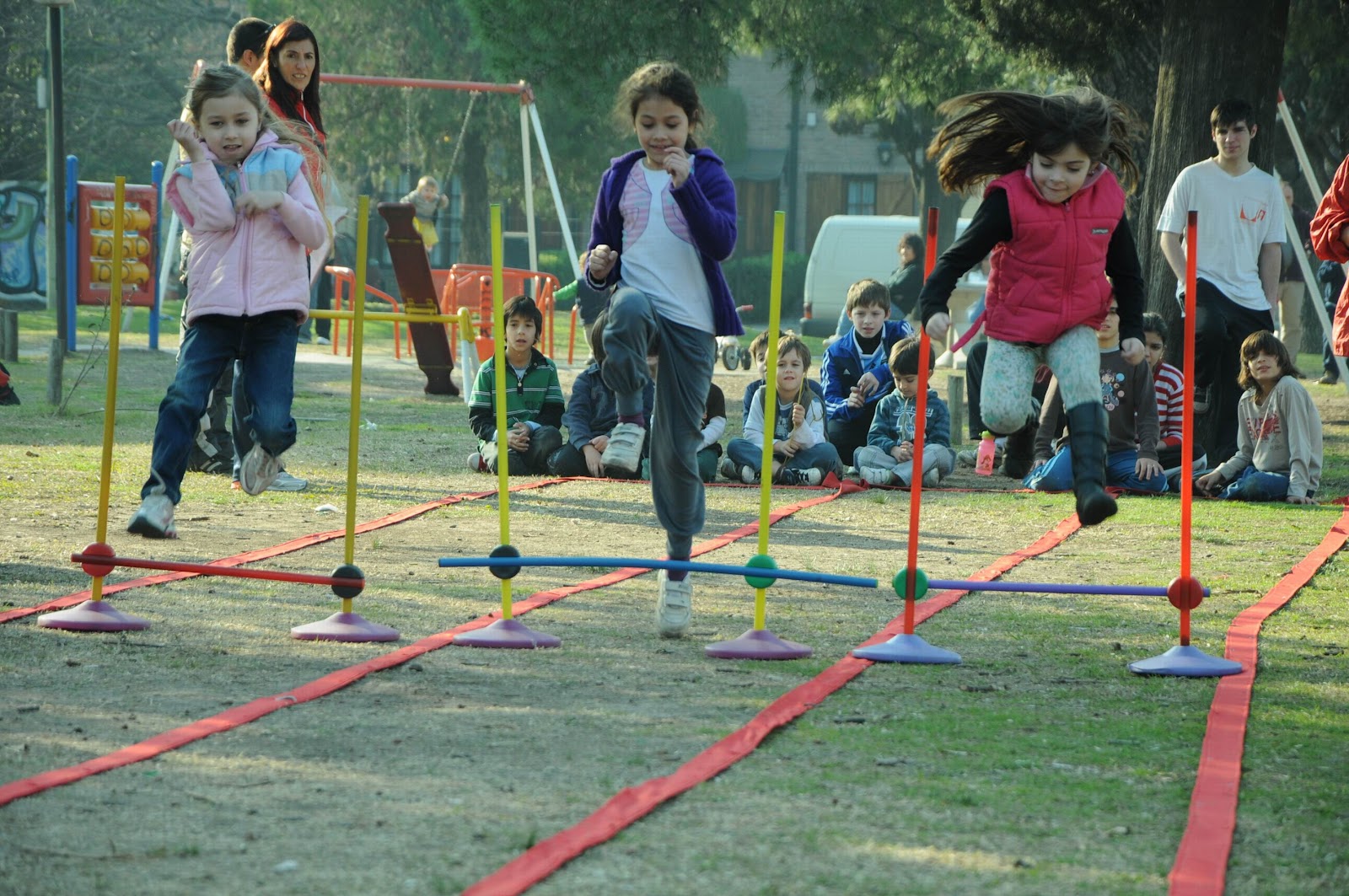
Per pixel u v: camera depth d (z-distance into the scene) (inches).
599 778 223.6
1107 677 298.2
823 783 222.7
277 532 467.2
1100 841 199.3
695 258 319.3
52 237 1192.2
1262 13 745.0
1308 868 191.2
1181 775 230.5
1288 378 579.8
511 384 641.0
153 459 339.9
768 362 316.5
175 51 2618.1
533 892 177.8
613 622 347.9
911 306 1299.2
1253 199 635.5
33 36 2396.7
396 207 897.5
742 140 2918.3
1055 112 302.4
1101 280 313.0
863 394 652.7
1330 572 423.8
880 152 2918.3
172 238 1216.2
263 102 358.3
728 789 219.0
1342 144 1566.2
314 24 2098.9
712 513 530.6
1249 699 277.1
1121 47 934.4
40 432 701.3
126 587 369.7
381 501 542.3
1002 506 559.8
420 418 851.4
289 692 270.4
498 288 320.5
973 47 1357.0
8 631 319.0
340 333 1555.1
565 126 2111.2
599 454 617.3
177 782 219.6
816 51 1413.6
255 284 347.3
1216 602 381.7
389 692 275.4
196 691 273.1
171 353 1200.8
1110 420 601.0
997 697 279.9
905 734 251.3
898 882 183.2
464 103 2095.2
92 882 180.5
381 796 214.1
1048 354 318.3
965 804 214.1
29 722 250.2
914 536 314.2
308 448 700.7
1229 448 646.5
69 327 1151.6
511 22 1320.1
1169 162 757.3
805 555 447.2
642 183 321.7
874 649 311.7
